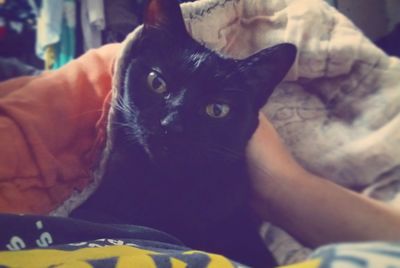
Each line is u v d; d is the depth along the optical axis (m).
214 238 0.35
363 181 0.33
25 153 0.33
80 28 0.59
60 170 0.35
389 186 0.33
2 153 0.32
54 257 0.23
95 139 0.36
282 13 0.38
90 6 0.55
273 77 0.36
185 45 0.37
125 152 0.36
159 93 0.36
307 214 0.33
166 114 0.35
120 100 0.36
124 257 0.23
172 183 0.35
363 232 0.31
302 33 0.37
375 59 0.36
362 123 0.35
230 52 0.38
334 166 0.34
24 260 0.23
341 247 0.19
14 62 0.47
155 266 0.23
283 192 0.34
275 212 0.34
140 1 0.54
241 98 0.36
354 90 0.36
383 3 0.43
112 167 0.36
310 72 0.36
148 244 0.29
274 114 0.36
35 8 0.59
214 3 0.38
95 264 0.22
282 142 0.36
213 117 0.36
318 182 0.34
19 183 0.33
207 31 0.38
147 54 0.37
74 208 0.35
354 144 0.34
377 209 0.32
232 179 0.35
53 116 0.35
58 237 0.28
